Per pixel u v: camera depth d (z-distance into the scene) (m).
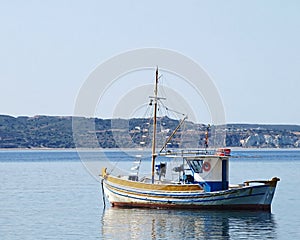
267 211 107.94
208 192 107.38
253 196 106.88
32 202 131.88
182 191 109.31
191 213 106.69
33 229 95.25
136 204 113.62
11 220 104.38
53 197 142.50
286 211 110.88
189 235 88.56
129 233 90.56
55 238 87.69
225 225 95.69
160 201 110.69
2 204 128.50
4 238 88.06
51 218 106.00
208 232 90.56
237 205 107.31
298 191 153.00
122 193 114.81
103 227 95.75
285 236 87.62
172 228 93.62
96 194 149.38
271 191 107.31
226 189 108.75
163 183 113.31
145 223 98.12
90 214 109.75
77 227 96.44
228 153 109.19
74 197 142.00
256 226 95.00
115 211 111.94
